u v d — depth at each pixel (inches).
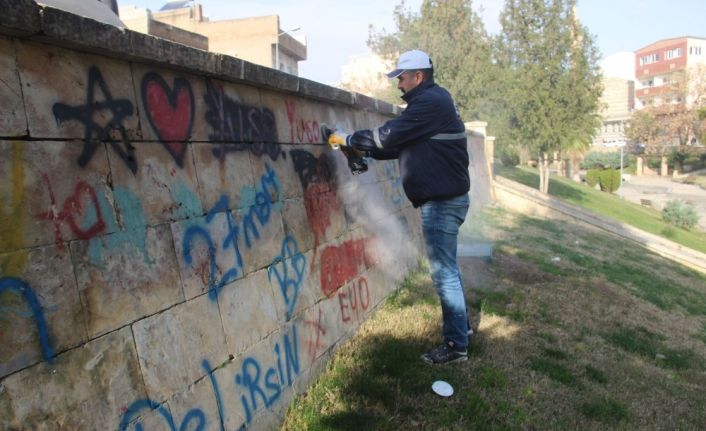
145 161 101.3
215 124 123.2
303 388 142.8
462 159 164.4
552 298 265.7
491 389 154.8
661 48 3415.4
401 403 139.9
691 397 185.0
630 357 212.8
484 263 313.6
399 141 159.6
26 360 76.0
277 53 1754.4
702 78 2322.8
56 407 78.7
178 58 107.2
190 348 105.7
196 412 104.2
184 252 107.9
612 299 294.7
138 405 92.0
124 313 92.3
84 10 142.6
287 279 145.3
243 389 118.8
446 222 165.3
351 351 165.0
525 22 849.5
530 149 907.4
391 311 205.6
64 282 82.7
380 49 839.7
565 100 848.3
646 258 505.4
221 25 1809.8
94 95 91.7
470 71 804.0
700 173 2268.7
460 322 166.6
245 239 129.1
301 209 159.9
